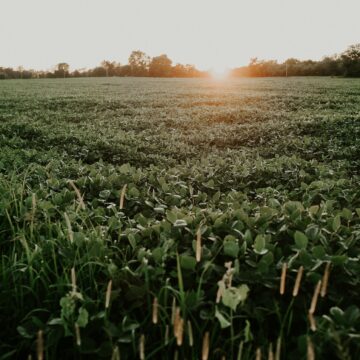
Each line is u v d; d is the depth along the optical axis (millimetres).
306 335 1944
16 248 3039
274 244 2762
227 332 2240
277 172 6027
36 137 10961
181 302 2113
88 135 10758
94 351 2053
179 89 34031
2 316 2465
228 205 3719
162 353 2111
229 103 21328
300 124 12398
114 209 3377
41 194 3854
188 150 9961
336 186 4844
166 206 3777
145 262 2400
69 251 2717
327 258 2389
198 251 2053
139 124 14312
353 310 2006
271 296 2338
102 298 2301
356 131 10922
